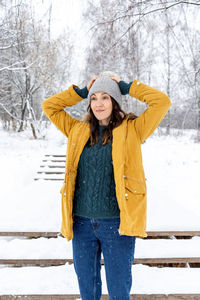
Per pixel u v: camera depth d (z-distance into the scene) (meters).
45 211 3.63
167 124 22.03
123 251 1.44
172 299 2.20
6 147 13.20
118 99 1.50
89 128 1.55
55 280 2.36
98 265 1.62
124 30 3.90
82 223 1.53
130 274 1.48
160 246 2.83
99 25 3.78
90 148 1.52
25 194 4.60
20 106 21.48
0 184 5.51
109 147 1.47
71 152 1.55
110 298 1.47
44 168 7.20
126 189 1.41
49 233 3.01
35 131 18.86
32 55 13.00
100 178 1.46
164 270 2.53
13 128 20.48
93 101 1.50
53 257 2.63
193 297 2.20
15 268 2.54
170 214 3.47
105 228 1.46
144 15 3.75
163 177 6.25
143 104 16.36
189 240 2.99
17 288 2.25
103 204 1.45
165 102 1.37
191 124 18.44
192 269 2.55
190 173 6.71
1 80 16.42
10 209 3.73
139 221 1.42
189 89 6.11
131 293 2.20
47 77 15.86
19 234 3.00
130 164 1.43
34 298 2.19
